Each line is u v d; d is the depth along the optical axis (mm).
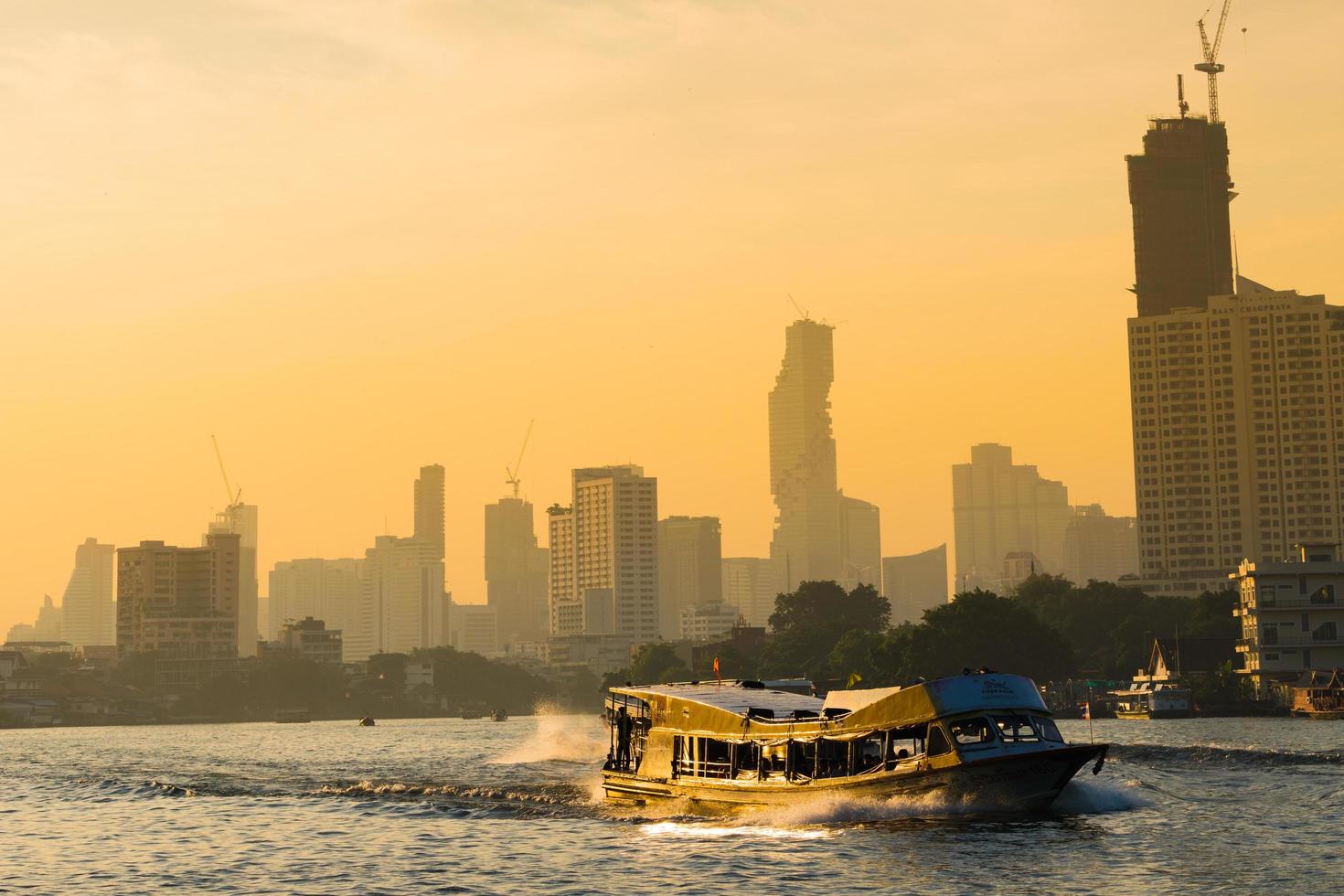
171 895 84562
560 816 110625
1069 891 77812
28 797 146375
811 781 100188
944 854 86875
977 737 95812
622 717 117312
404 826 110000
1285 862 84250
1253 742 185125
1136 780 119125
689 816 106000
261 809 126000
